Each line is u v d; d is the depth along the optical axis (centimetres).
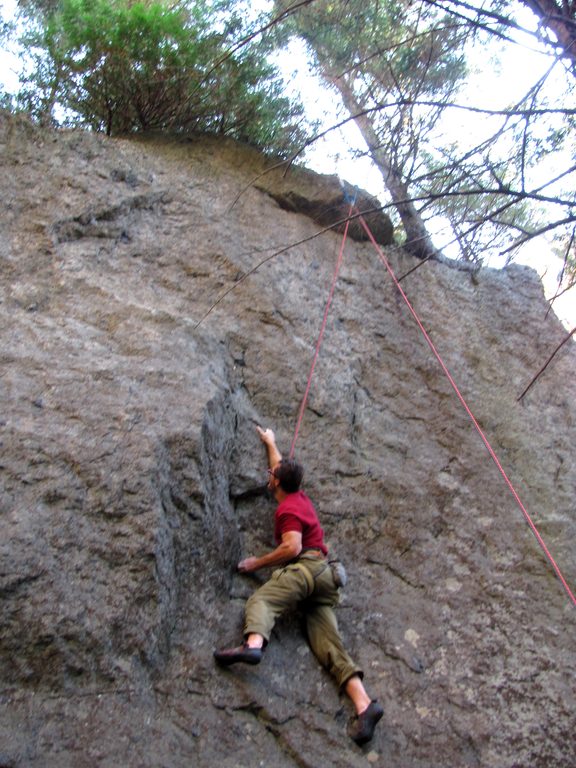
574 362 658
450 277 678
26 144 568
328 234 649
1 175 536
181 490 405
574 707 418
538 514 521
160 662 360
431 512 497
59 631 334
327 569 409
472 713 402
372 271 638
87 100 651
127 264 532
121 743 321
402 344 598
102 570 358
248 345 522
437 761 376
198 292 538
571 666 438
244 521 448
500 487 529
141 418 414
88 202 546
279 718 362
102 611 347
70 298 480
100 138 610
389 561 464
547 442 577
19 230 509
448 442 548
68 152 579
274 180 650
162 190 597
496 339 644
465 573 472
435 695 405
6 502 357
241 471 459
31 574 340
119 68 624
